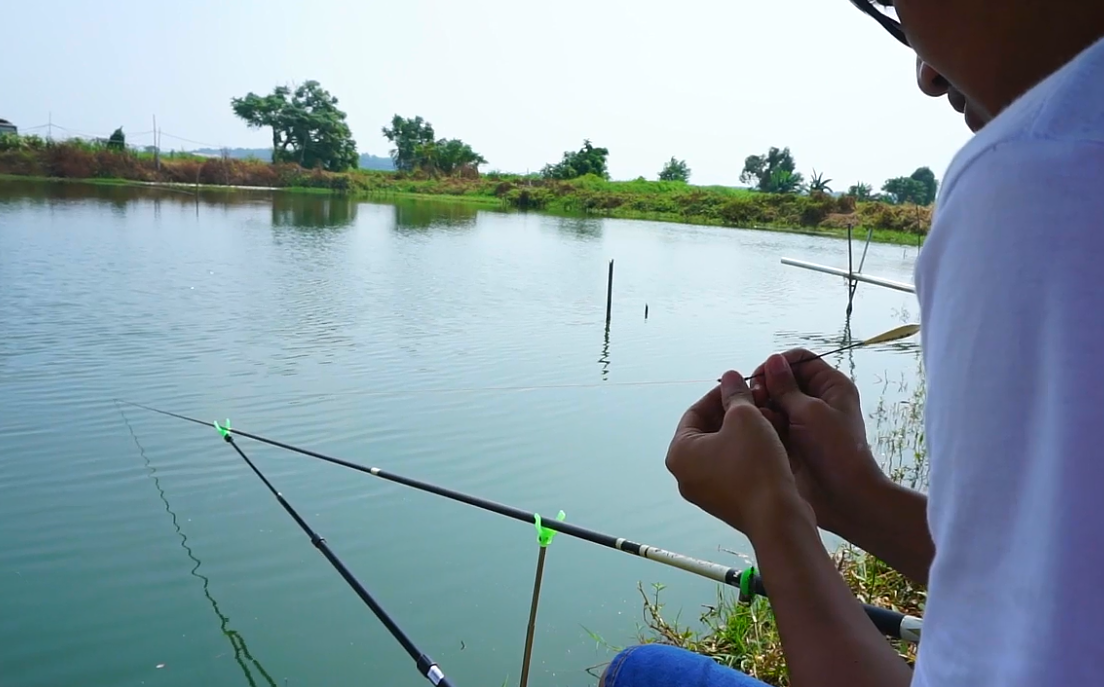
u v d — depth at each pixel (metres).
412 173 62.66
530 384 9.25
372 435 7.23
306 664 4.02
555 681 3.85
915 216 34.00
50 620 4.31
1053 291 0.44
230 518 5.48
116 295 13.27
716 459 0.79
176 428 7.11
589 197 49.41
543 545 2.40
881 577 3.78
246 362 9.54
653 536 5.34
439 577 4.79
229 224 26.59
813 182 45.22
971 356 0.48
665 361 10.92
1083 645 0.42
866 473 0.98
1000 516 0.47
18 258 16.52
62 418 7.25
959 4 0.55
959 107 0.73
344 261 19.34
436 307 14.05
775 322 14.47
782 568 0.71
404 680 3.91
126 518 5.43
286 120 60.34
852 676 0.66
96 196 35.00
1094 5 0.51
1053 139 0.46
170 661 4.02
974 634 0.48
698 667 1.31
